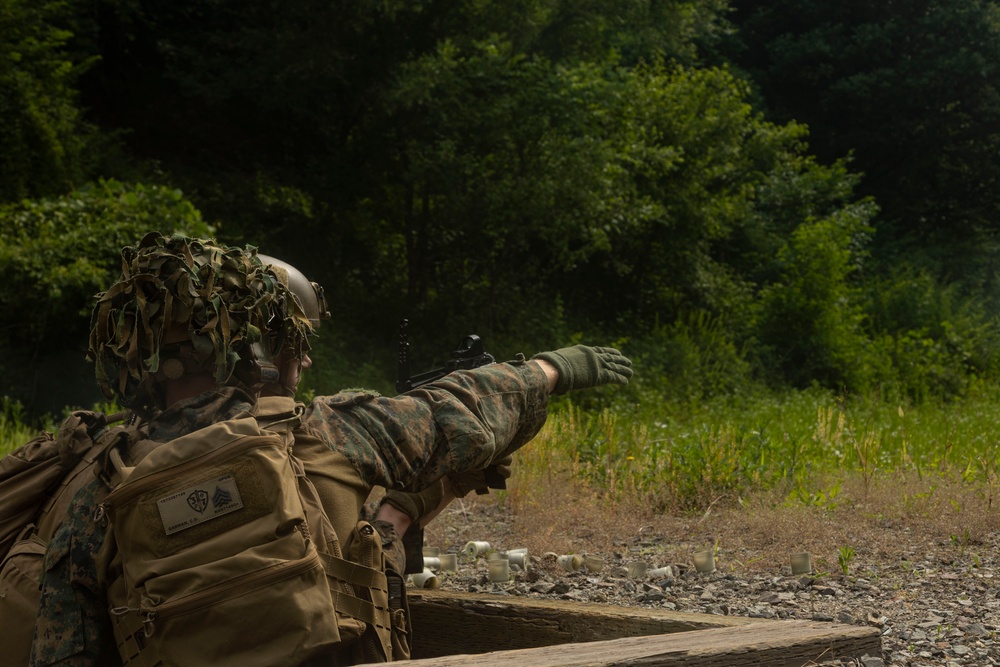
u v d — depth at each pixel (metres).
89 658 1.39
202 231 12.32
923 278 20.77
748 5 27.25
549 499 5.72
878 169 26.55
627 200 16.22
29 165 13.36
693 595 3.81
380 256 16.27
